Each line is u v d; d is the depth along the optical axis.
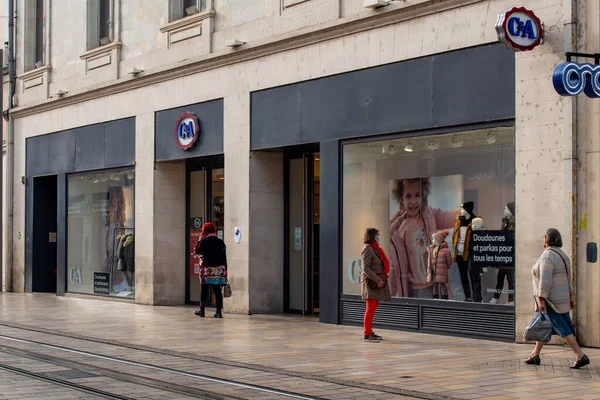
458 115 14.64
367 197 16.39
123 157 23.12
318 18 17.34
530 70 13.48
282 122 18.19
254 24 18.92
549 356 12.17
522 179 13.54
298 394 9.45
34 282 27.44
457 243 14.78
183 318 18.39
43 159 26.91
